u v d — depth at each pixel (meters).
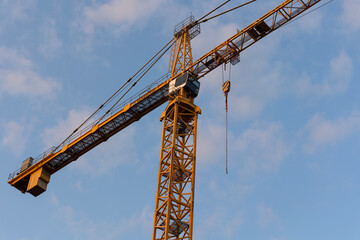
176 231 67.00
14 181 95.25
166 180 69.62
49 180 94.00
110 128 87.31
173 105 75.81
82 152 91.12
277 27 79.75
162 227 66.00
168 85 80.31
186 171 70.94
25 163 96.31
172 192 67.69
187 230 66.50
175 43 87.19
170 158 70.50
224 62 81.94
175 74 82.38
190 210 67.44
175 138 71.81
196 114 75.38
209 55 81.62
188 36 87.06
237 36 80.81
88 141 89.25
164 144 73.00
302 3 77.56
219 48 81.38
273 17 79.50
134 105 83.38
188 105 75.69
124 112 83.94
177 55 84.56
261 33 80.69
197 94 78.50
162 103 83.00
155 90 81.12
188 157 72.06
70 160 92.38
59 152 91.31
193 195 68.50
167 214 65.25
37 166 93.75
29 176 95.31
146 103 83.25
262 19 79.38
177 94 77.56
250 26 79.88
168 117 76.19
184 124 76.44
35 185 91.38
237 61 81.75
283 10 78.75
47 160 92.75
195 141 73.19
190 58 83.94
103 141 88.94
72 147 90.12
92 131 87.19
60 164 93.56
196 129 74.19
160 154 71.88
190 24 87.19
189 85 77.31
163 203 67.12
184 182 70.00
